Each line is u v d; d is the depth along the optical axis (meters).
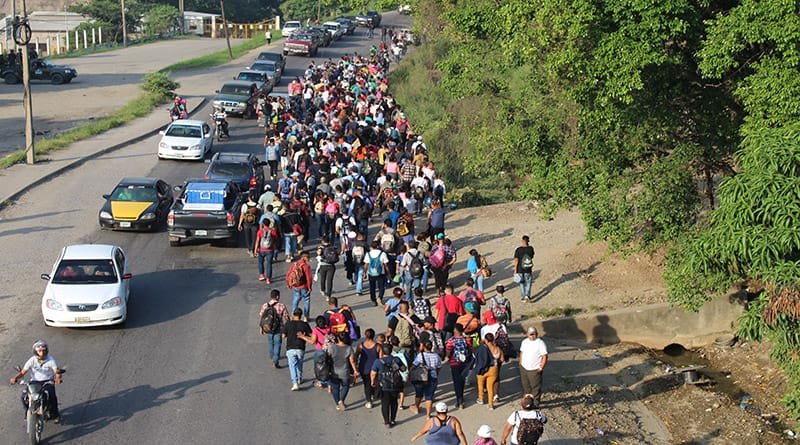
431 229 24.62
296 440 14.34
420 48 66.62
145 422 14.70
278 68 59.22
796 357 15.27
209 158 37.88
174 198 27.27
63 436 14.09
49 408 14.21
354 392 16.44
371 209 26.64
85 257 19.39
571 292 22.39
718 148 19.16
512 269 24.28
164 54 80.88
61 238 25.48
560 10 16.61
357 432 14.75
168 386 16.19
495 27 22.39
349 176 28.09
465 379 16.31
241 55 77.50
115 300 18.61
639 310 20.84
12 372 16.41
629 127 19.14
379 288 21.27
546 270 23.94
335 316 15.75
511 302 21.95
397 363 14.77
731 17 15.33
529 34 18.14
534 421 12.92
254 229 24.67
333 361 15.13
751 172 14.02
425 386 15.27
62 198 30.25
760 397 18.44
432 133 43.03
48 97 54.62
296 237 24.36
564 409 16.59
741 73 17.55
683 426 17.02
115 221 26.02
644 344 20.97
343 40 84.31
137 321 19.52
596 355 19.91
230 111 48.06
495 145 23.56
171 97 54.12
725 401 18.11
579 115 19.33
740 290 21.19
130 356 17.50
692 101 19.09
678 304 19.80
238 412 15.26
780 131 14.24
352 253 21.97
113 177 33.75
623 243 19.81
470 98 41.84
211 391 16.06
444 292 18.72
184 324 19.44
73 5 110.25
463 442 12.65
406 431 14.88
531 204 30.97
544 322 20.53
